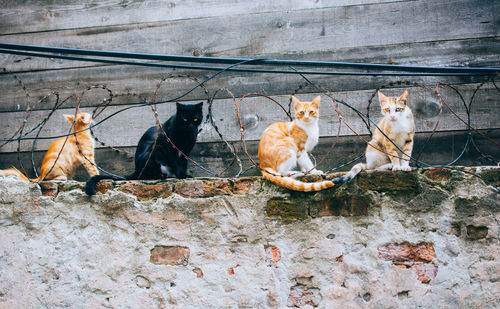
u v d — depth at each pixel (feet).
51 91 13.58
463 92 11.87
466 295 8.26
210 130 12.76
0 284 9.25
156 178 10.68
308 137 10.42
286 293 8.68
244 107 12.77
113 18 13.84
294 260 8.78
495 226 8.47
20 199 9.61
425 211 8.70
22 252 9.37
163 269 9.05
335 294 8.54
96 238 9.32
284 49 12.93
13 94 13.66
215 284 8.87
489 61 11.96
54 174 11.58
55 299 9.09
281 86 12.74
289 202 9.00
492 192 8.60
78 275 9.18
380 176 8.90
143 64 10.25
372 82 12.34
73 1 14.08
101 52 10.21
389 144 10.00
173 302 8.88
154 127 11.52
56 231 9.43
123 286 9.05
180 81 13.20
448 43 12.23
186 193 9.34
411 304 8.34
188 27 13.51
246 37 13.17
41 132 13.32
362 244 8.71
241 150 12.53
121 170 12.84
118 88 13.39
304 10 13.05
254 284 8.77
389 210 8.77
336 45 12.71
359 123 12.16
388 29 12.57
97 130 13.12
